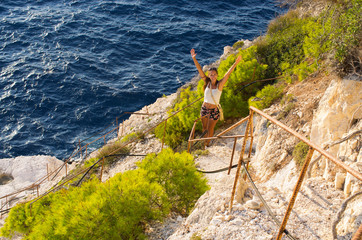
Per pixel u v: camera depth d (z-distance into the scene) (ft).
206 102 29.66
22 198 50.19
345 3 26.12
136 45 112.78
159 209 19.58
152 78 95.55
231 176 18.10
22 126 76.48
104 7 140.46
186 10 137.39
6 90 87.35
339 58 18.42
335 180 14.76
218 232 13.33
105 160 43.32
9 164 62.69
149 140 45.85
